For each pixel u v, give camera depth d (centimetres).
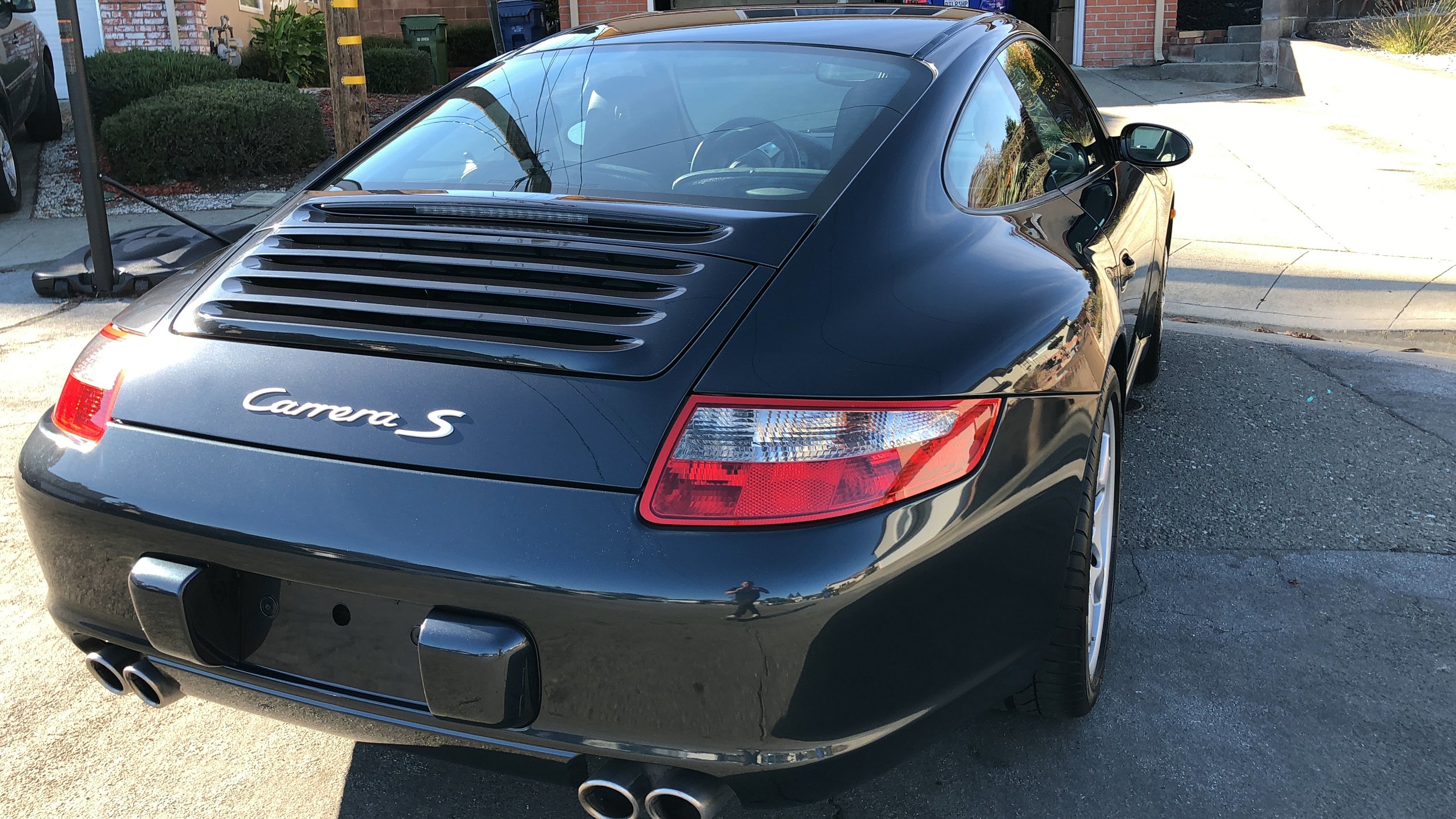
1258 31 1322
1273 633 268
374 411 165
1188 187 774
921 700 168
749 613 148
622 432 155
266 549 161
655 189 212
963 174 223
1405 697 243
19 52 907
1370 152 863
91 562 181
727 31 271
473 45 1588
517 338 168
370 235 199
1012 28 298
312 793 221
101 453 178
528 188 219
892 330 170
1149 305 358
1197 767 222
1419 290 551
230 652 179
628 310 169
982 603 174
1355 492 345
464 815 214
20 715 245
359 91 673
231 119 857
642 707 154
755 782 158
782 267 177
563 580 150
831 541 152
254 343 181
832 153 211
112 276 593
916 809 211
